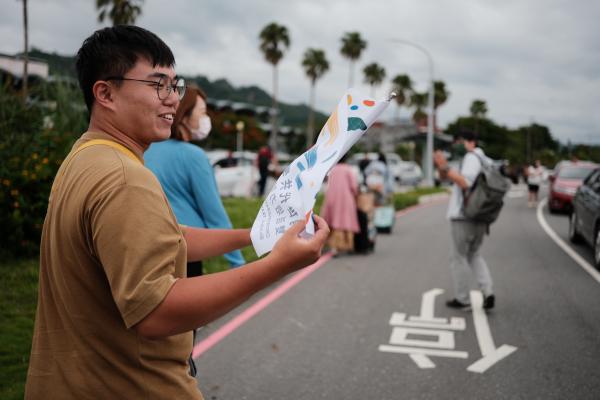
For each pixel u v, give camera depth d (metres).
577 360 4.16
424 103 63.69
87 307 1.22
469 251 5.60
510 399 3.50
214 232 1.81
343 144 1.30
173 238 1.17
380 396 3.56
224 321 5.17
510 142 77.12
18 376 3.50
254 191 19.44
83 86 1.34
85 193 1.17
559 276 7.30
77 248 1.19
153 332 1.12
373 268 7.78
